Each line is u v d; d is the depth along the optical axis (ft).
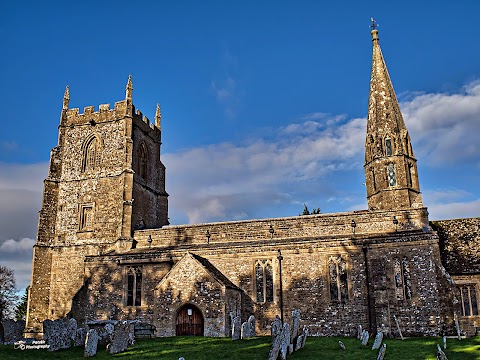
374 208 152.56
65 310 162.40
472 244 138.41
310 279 135.03
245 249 141.79
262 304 136.98
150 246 160.25
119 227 163.53
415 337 119.44
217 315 125.29
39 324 161.48
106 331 101.50
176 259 143.43
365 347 99.25
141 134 185.88
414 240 128.77
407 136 155.43
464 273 130.11
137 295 145.07
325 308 131.85
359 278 131.23
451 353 90.99
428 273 125.70
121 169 170.81
